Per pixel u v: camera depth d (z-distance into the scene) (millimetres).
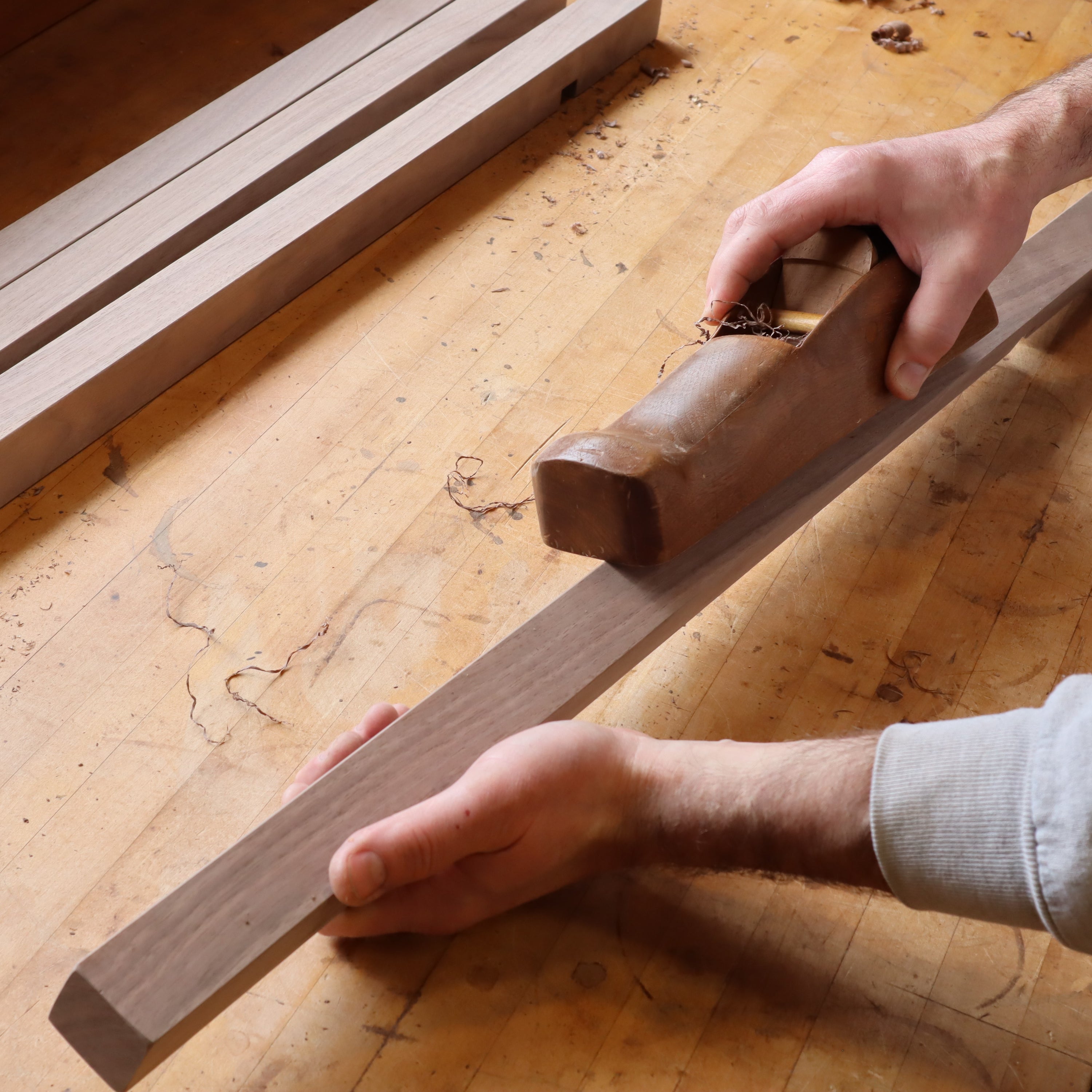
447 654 1157
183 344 1409
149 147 1675
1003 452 1367
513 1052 881
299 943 838
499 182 1729
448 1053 880
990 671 1146
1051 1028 896
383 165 1601
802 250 1194
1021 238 1214
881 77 1957
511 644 989
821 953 941
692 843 885
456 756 919
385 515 1283
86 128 1804
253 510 1286
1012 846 734
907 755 796
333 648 1159
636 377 1440
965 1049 883
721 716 1106
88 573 1222
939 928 958
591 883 989
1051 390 1444
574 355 1469
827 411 1108
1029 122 1253
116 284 1490
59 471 1327
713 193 1713
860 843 807
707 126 1840
